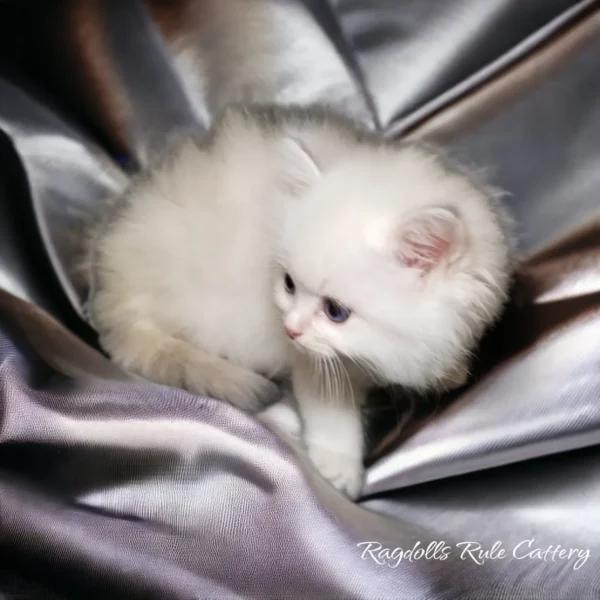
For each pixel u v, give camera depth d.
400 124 0.52
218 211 0.43
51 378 0.38
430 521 0.39
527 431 0.40
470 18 0.50
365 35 0.52
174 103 0.52
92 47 0.49
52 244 0.46
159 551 0.36
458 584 0.36
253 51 0.52
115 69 0.50
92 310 0.45
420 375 0.41
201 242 0.43
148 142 0.51
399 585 0.36
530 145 0.49
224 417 0.38
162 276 0.44
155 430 0.38
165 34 0.51
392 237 0.38
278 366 0.45
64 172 0.49
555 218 0.48
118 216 0.46
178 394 0.39
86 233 0.47
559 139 0.49
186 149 0.46
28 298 0.43
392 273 0.38
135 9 0.50
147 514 0.37
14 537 0.35
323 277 0.38
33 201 0.47
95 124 0.50
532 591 0.36
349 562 0.36
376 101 0.52
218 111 0.53
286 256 0.39
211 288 0.43
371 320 0.39
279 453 0.38
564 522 0.38
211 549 0.36
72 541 0.36
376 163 0.42
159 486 0.37
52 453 0.37
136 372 0.43
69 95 0.50
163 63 0.51
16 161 0.47
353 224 0.38
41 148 0.49
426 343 0.40
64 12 0.48
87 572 0.35
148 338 0.44
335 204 0.39
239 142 0.45
